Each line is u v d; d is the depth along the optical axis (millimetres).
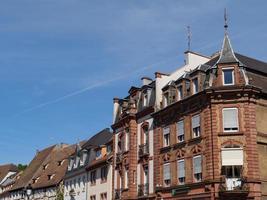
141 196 45781
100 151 61312
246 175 35344
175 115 42312
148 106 46969
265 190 35812
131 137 48906
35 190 84250
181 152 40625
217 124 36906
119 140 52656
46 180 81688
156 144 44500
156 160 44094
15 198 93625
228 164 35844
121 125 52219
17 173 108500
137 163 47875
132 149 48469
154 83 47875
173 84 44031
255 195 34844
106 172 56688
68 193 69875
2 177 114125
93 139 68750
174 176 41125
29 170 94438
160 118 44562
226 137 36469
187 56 48375
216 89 37094
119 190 50219
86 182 62969
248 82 37531
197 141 38688
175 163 41281
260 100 37781
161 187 42594
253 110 36812
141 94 50031
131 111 49750
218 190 35469
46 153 92938
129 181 47781
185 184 39219
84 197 62688
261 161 36344
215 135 36688
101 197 56812
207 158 36969
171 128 42625
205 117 37906
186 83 41812
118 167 51781
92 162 62281
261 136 36844
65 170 77312
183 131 40875
